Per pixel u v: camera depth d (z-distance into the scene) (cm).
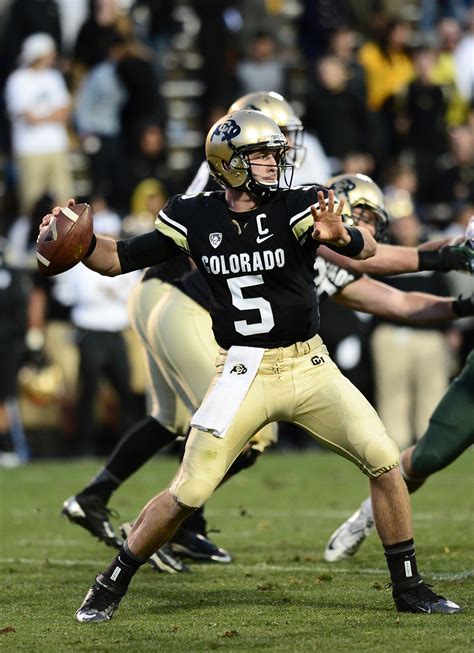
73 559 2216
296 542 2375
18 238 4184
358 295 2009
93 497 2173
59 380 4103
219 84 4962
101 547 2358
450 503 2873
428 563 2069
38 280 4059
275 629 1575
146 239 1658
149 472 3622
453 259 1905
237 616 1664
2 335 3938
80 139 4688
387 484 1628
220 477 1627
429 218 4553
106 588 1648
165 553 2034
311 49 5259
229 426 1606
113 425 4266
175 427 2155
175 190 4469
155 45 5269
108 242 1655
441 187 4688
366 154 4547
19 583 1961
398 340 3912
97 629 1594
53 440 4247
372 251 1608
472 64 5081
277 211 1602
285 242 1594
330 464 3756
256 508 2873
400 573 1644
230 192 1622
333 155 4484
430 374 3947
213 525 2612
